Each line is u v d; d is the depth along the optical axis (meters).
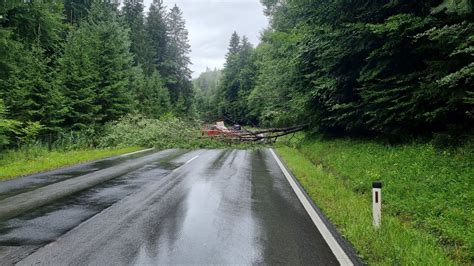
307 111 20.17
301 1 15.69
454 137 9.80
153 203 8.06
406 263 4.68
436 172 8.52
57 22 33.38
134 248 5.24
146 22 71.31
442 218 6.52
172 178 11.52
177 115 57.09
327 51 14.52
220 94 92.25
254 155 20.16
